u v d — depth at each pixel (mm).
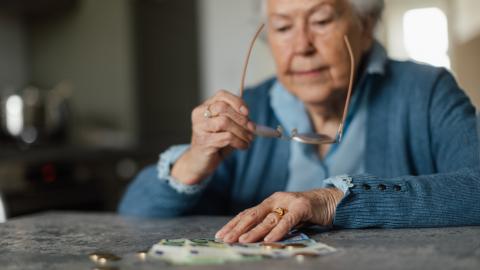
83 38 3070
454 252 729
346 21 1259
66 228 1081
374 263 685
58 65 3152
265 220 865
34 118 2723
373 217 922
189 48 3408
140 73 3020
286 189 1419
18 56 3158
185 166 1224
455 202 941
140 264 717
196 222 1116
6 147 2600
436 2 2605
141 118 3029
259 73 3502
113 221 1176
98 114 3049
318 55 1265
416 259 698
